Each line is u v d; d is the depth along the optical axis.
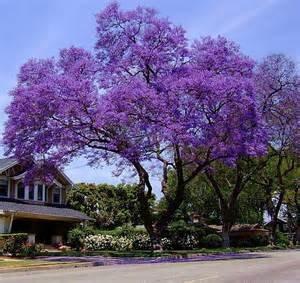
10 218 41.06
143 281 16.86
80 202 57.97
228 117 33.94
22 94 31.45
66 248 44.34
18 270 23.23
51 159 33.97
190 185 62.75
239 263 27.39
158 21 34.78
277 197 67.38
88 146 33.53
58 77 31.70
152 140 32.31
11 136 32.41
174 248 51.59
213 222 72.75
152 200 58.75
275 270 22.12
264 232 70.19
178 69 34.22
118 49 35.25
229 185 53.22
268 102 46.28
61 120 32.03
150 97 30.72
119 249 46.38
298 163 56.28
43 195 47.03
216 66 35.06
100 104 30.89
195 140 32.03
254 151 34.88
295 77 46.81
